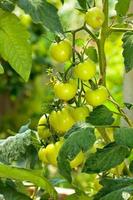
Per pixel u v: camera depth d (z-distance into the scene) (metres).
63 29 0.66
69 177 0.60
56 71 0.66
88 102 0.64
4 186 0.68
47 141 0.66
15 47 0.66
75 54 0.68
